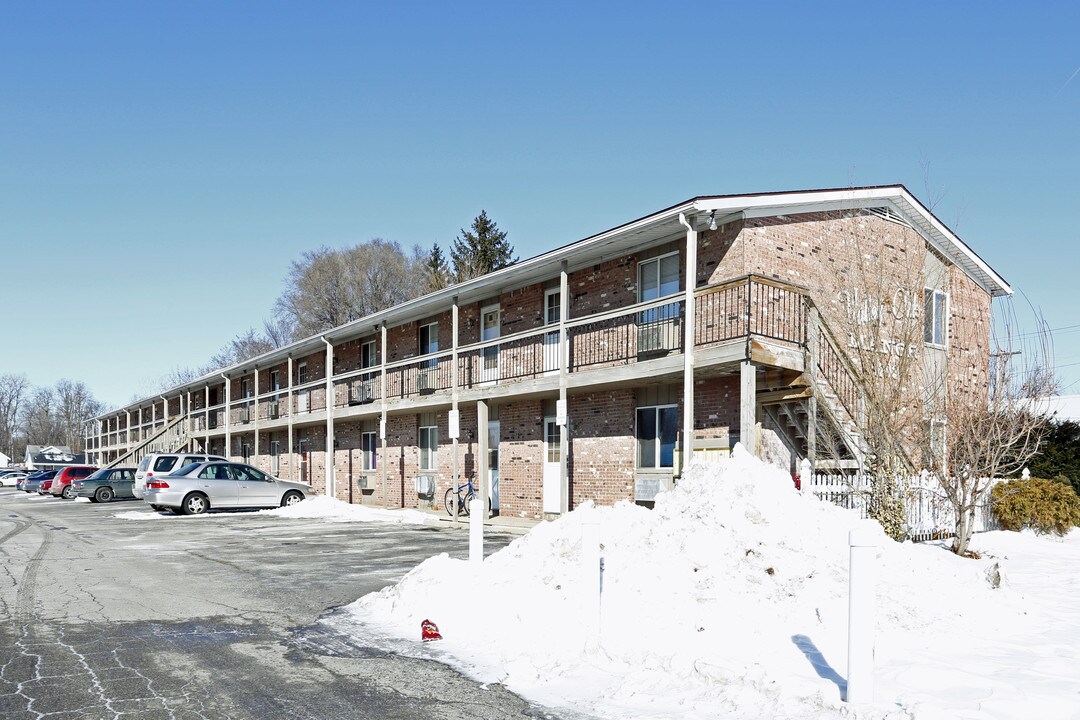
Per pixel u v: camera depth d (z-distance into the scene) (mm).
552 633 6695
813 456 13078
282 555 13250
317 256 64375
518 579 8055
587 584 6625
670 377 14805
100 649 6863
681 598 7109
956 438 11820
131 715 5137
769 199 13953
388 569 11602
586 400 18062
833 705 4930
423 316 24469
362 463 28672
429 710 5262
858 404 13102
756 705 5125
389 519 20922
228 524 19562
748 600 7039
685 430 13359
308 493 25094
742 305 13969
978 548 12406
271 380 37219
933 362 14562
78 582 10438
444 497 22875
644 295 16484
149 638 7285
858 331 12406
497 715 5160
